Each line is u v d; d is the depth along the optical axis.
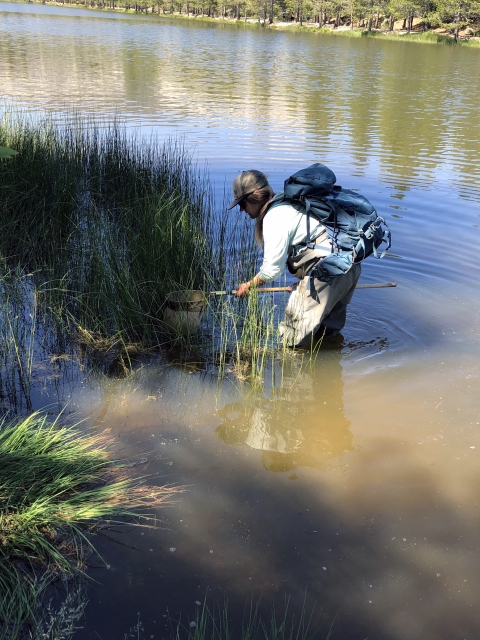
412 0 57.97
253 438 3.44
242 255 5.64
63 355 4.31
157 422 3.56
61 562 2.53
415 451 3.35
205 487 3.01
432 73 25.61
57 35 35.69
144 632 2.23
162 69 21.73
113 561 2.55
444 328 4.84
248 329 4.39
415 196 8.11
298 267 4.38
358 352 4.48
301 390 3.98
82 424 3.49
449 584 2.50
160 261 4.98
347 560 2.60
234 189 4.25
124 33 42.69
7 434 3.17
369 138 11.74
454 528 2.80
